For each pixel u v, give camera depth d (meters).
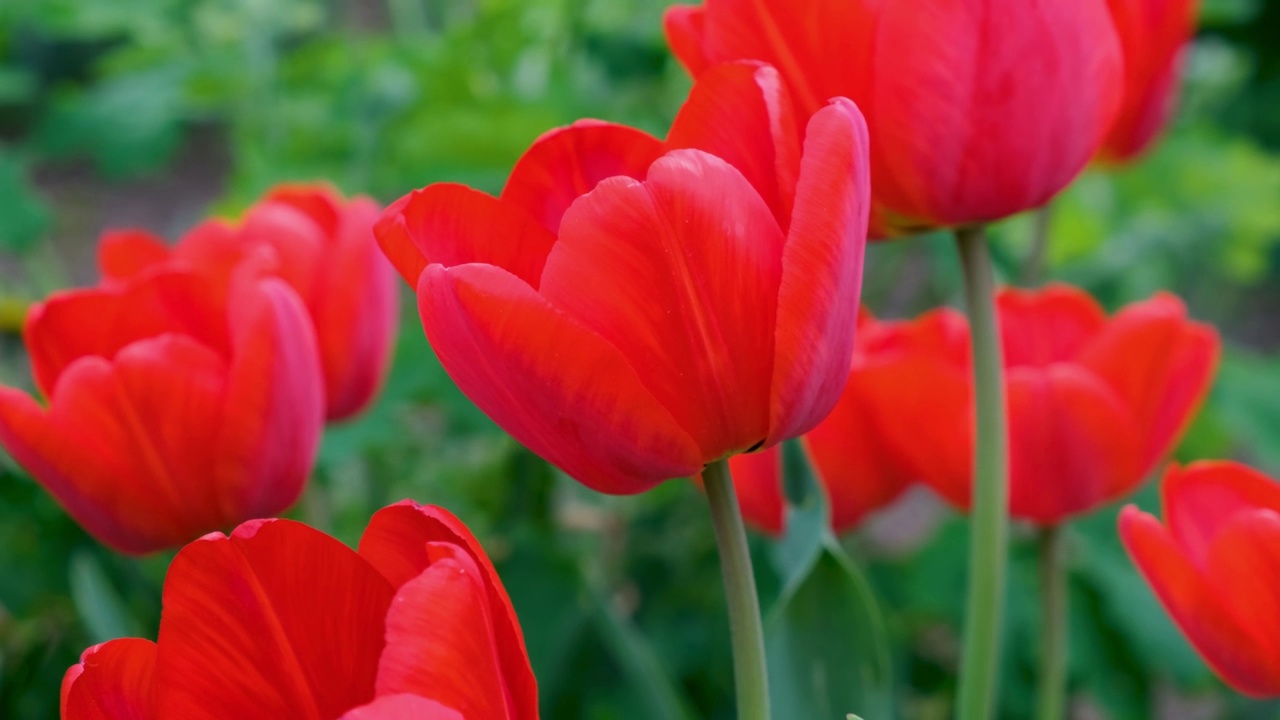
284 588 0.65
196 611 0.65
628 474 0.67
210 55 1.38
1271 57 3.26
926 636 1.23
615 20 1.29
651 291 0.66
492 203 0.67
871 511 0.88
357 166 1.22
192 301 0.81
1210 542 0.77
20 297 1.30
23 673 0.92
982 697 0.76
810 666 0.79
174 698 0.65
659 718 0.86
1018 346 0.89
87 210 2.91
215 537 0.65
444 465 1.12
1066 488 0.82
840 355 0.67
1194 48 1.63
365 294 0.83
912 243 1.38
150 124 1.54
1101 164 0.94
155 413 0.77
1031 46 0.71
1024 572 1.10
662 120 1.24
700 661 1.04
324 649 0.65
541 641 0.87
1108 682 1.08
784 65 0.72
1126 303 1.37
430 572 0.63
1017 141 0.72
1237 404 1.21
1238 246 1.57
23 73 1.64
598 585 0.96
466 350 0.66
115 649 0.65
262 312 0.77
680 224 0.66
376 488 1.07
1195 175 1.50
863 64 0.72
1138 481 0.83
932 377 0.81
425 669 0.63
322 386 0.81
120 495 0.78
